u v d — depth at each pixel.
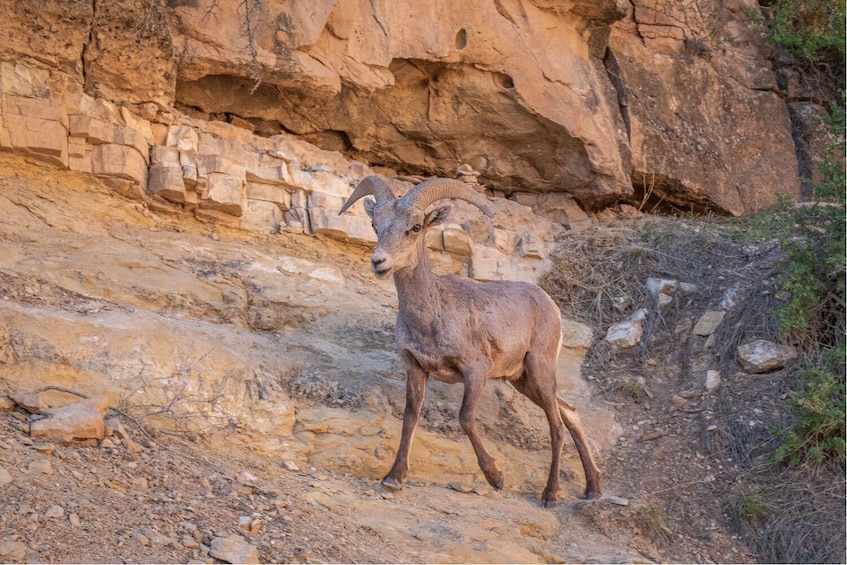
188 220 30.83
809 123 45.69
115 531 17.08
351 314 29.52
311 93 33.59
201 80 33.44
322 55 33.44
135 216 29.66
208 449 22.38
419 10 35.09
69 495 17.73
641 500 26.30
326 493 21.66
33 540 16.09
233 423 23.30
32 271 25.30
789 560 24.91
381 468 24.20
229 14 31.56
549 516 24.02
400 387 27.17
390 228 22.77
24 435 19.52
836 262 29.92
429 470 24.97
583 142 38.41
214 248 29.89
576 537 23.73
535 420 28.17
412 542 20.59
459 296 24.33
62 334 22.94
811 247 31.64
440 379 24.45
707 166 41.66
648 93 41.16
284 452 23.44
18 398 20.50
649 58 41.91
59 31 28.75
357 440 24.41
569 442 28.09
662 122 41.12
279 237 31.94
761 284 33.34
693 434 29.03
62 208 28.12
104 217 28.92
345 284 31.31
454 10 35.66
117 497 18.33
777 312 30.98
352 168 35.50
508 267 35.66
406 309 23.70
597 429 28.89
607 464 27.94
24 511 16.72
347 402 25.52
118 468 19.58
